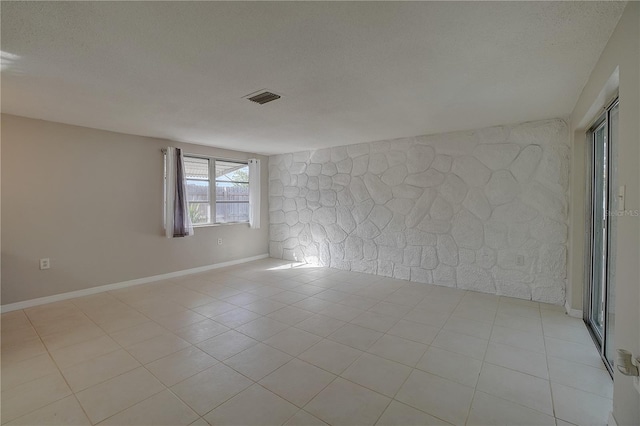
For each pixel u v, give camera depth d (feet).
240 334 9.08
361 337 8.86
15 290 11.02
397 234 15.12
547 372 7.04
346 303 11.71
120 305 11.52
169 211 14.92
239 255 19.01
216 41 5.90
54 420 5.58
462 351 8.03
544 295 11.62
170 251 15.57
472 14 5.06
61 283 12.07
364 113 10.67
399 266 15.12
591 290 9.50
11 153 10.87
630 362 4.16
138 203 14.30
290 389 6.48
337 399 6.15
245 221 19.43
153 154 14.80
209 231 17.35
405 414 5.72
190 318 10.28
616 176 7.01
